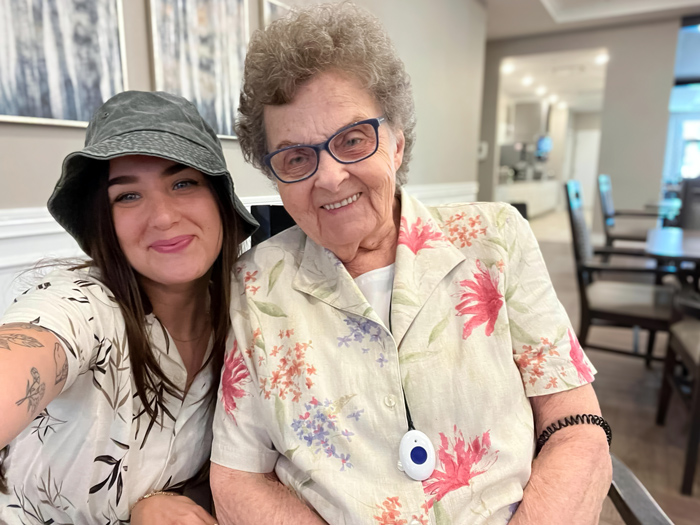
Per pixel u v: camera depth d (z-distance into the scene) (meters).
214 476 0.75
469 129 4.23
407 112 0.79
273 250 0.86
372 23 0.73
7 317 0.58
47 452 0.70
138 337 0.71
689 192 3.31
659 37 4.71
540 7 4.33
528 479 0.71
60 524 0.76
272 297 0.80
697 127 8.72
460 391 0.70
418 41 3.22
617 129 5.05
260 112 0.75
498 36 5.39
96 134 0.71
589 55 5.39
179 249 0.71
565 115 12.26
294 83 0.67
